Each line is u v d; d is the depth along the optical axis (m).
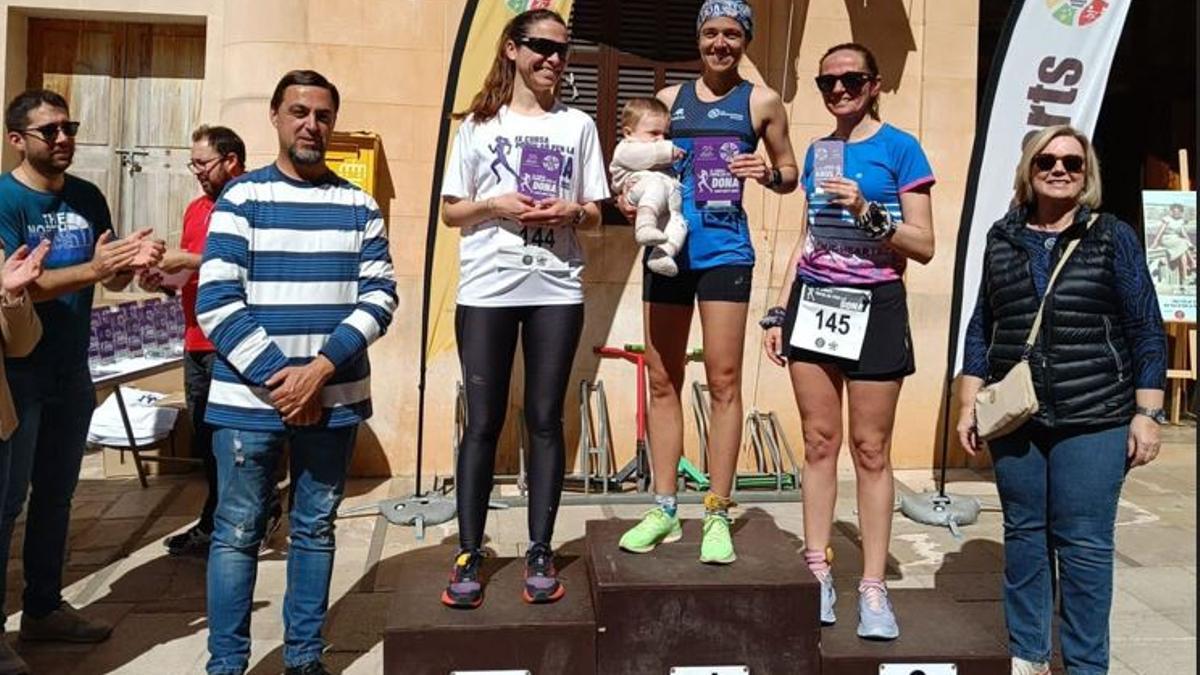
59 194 3.51
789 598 3.02
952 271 6.10
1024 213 3.20
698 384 5.84
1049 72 5.02
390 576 4.38
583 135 3.20
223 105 5.80
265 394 3.10
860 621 3.16
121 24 6.28
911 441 6.13
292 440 3.26
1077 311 3.00
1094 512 3.03
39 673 3.43
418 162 5.82
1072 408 3.00
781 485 5.51
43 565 3.62
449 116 5.00
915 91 6.05
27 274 3.01
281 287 3.12
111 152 6.32
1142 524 5.14
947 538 4.93
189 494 5.59
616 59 5.95
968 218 5.07
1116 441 3.01
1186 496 5.68
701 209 3.29
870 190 3.17
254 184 3.15
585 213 3.15
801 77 5.97
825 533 3.33
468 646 2.95
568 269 3.17
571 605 3.14
